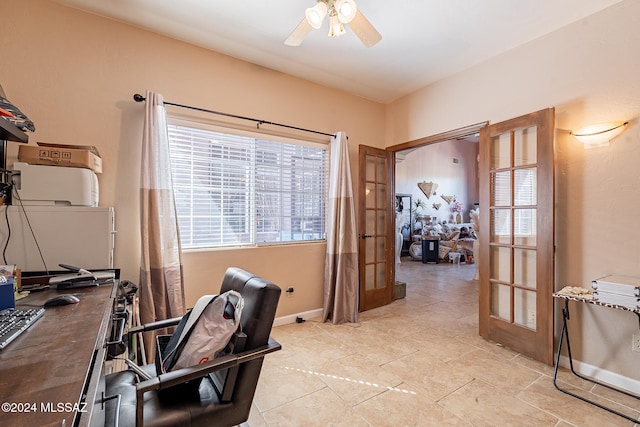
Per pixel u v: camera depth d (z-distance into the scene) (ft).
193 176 8.81
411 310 12.01
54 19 6.87
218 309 4.05
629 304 5.78
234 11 7.18
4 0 6.45
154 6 7.02
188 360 3.81
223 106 9.11
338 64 9.74
